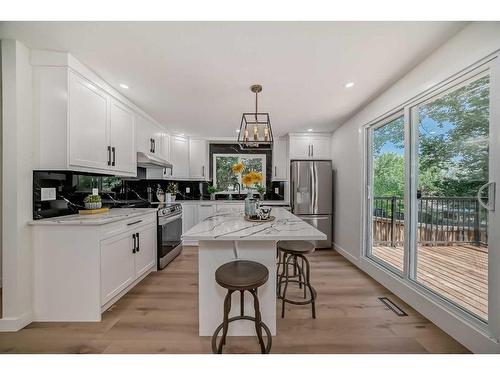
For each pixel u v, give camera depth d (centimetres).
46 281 186
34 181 186
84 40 167
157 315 198
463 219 179
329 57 186
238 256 171
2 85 168
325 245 405
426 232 215
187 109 308
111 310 205
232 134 447
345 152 362
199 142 470
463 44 155
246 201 208
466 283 182
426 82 188
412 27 152
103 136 233
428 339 166
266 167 504
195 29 153
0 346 158
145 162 307
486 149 155
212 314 172
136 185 369
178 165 443
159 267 308
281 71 207
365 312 202
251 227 168
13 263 173
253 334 172
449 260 196
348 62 194
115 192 314
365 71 208
